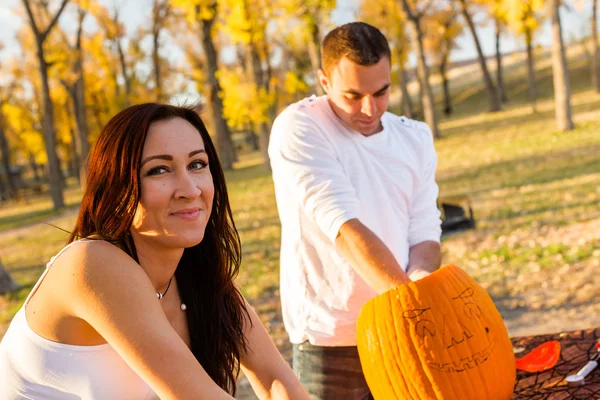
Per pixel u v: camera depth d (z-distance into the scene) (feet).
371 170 8.98
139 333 5.23
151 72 136.98
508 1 77.00
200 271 6.53
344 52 8.32
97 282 5.28
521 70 212.43
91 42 130.21
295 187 8.75
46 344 5.55
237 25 68.44
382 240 9.03
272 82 109.81
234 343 6.63
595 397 6.86
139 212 5.56
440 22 146.92
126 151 5.42
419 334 7.16
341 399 9.08
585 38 176.45
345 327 8.96
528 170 49.16
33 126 158.92
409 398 7.24
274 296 25.85
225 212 6.43
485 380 7.14
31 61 142.61
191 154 5.63
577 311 18.81
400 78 118.42
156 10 127.54
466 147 77.25
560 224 29.84
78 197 110.32
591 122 76.95
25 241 63.31
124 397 5.73
